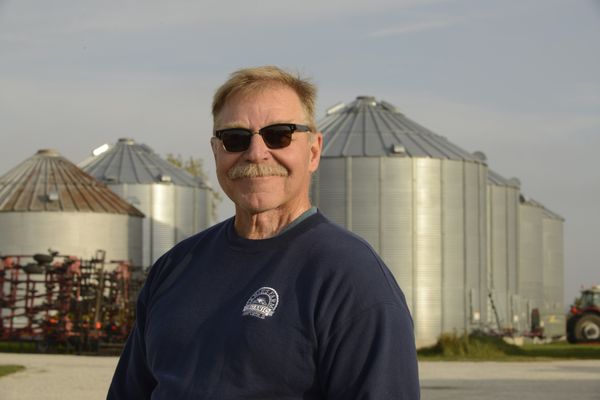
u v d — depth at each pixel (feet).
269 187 17.21
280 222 17.40
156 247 244.01
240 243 17.28
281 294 16.37
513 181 249.55
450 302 185.16
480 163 194.08
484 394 77.66
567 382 91.35
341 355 15.80
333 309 15.97
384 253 182.80
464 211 188.65
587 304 219.00
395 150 183.93
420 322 182.70
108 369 104.63
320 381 15.98
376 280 16.19
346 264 16.28
